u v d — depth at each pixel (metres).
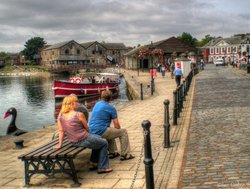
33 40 163.12
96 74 45.66
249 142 8.63
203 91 23.02
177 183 6.13
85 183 6.54
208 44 127.69
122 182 6.47
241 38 116.25
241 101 16.81
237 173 6.38
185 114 13.96
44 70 125.19
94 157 7.26
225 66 77.06
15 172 7.55
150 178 5.30
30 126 23.94
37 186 6.55
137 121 13.55
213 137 9.48
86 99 39.25
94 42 128.62
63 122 6.84
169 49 69.31
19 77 111.06
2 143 10.77
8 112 14.30
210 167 6.86
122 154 7.86
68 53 123.75
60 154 6.37
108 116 7.68
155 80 42.00
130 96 37.38
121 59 124.50
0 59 176.88
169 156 7.93
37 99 42.88
